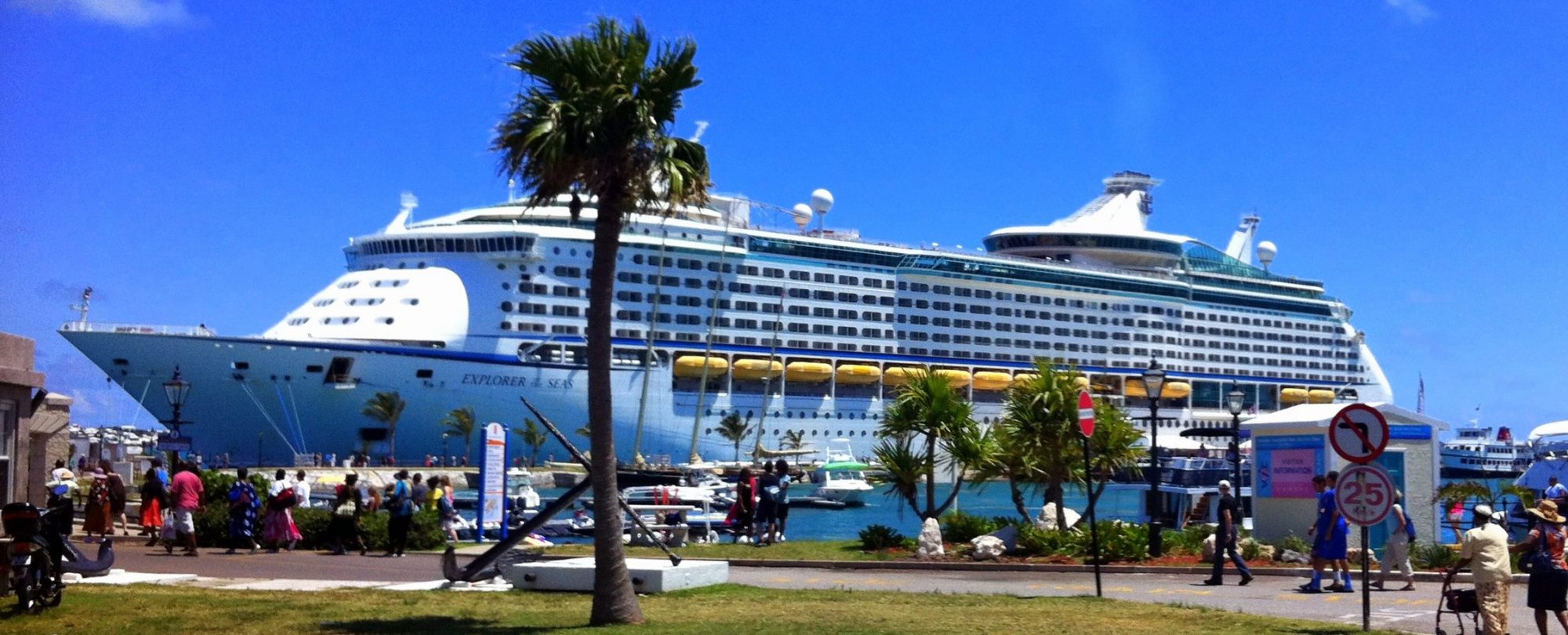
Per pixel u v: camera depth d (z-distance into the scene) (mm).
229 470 75500
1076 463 36344
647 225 92562
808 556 30156
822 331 99125
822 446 99062
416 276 87188
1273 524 29469
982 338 106625
